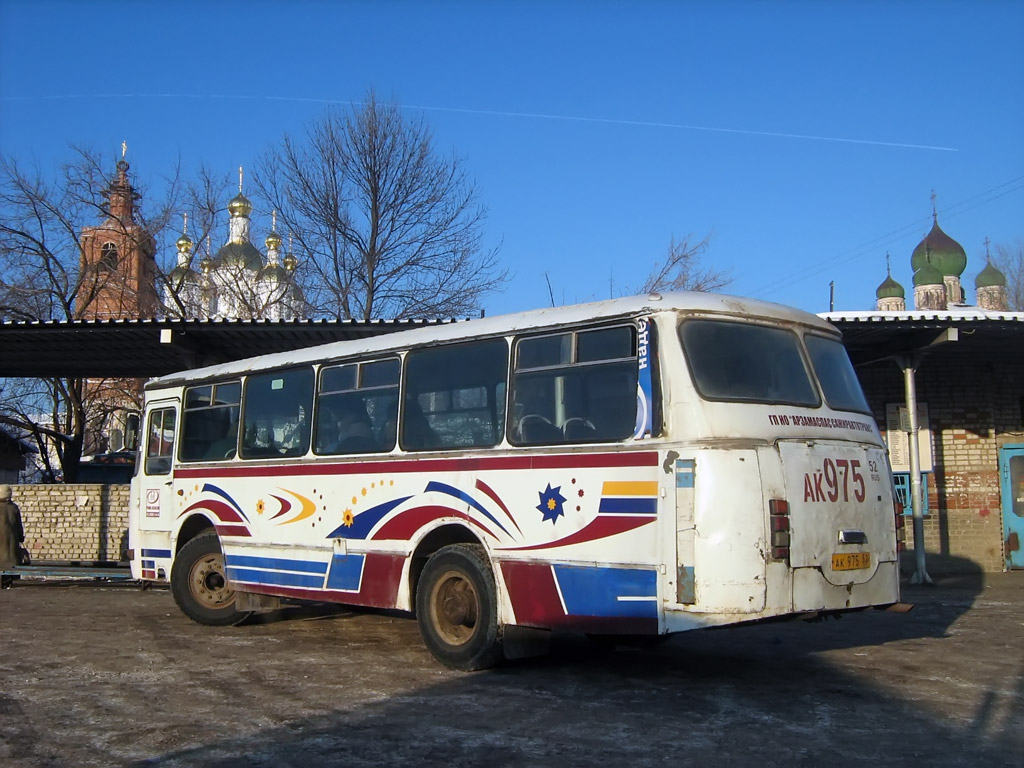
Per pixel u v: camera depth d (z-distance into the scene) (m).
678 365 7.04
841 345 8.27
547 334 7.91
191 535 11.78
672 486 6.84
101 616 12.12
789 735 6.17
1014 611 12.14
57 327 14.62
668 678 7.98
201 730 6.35
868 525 7.48
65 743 6.07
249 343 16.12
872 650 9.35
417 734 6.22
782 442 7.07
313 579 9.70
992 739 6.09
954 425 16.88
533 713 6.77
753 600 6.63
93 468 28.45
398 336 9.29
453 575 8.33
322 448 9.81
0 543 15.16
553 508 7.56
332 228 29.52
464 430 8.43
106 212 27.97
